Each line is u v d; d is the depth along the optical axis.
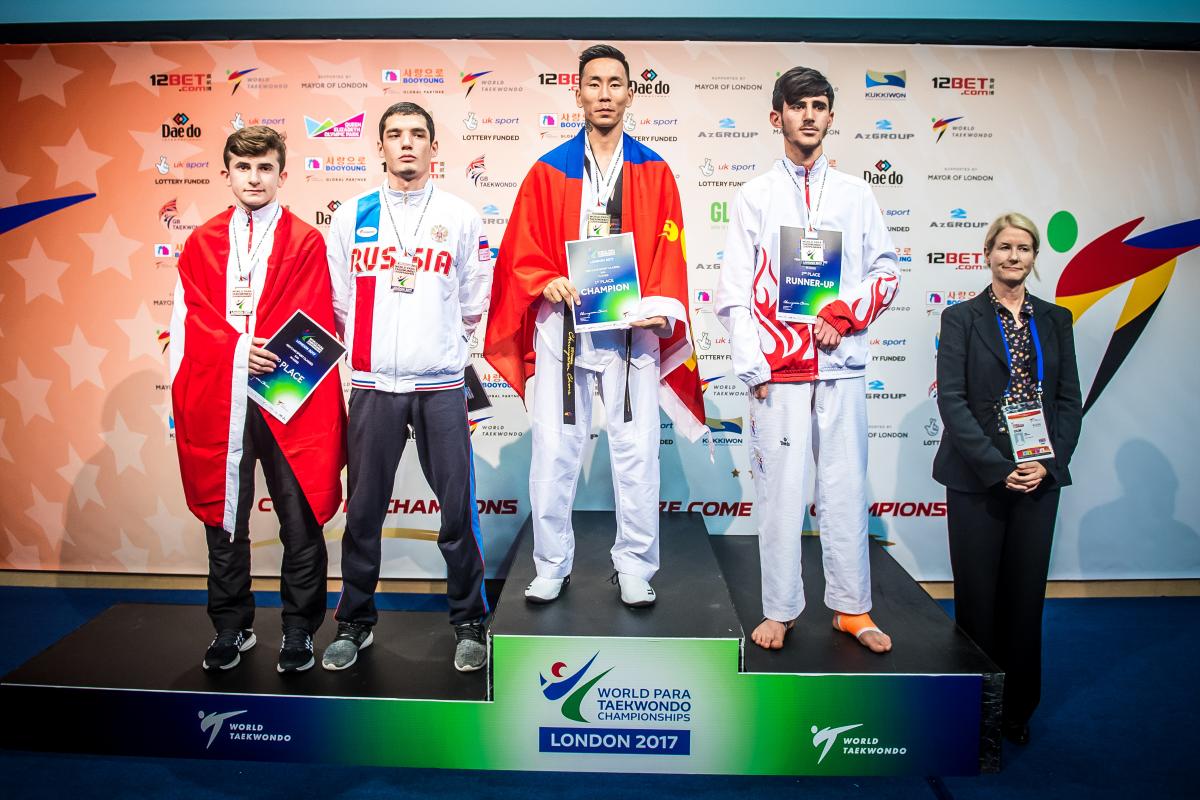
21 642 2.96
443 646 2.61
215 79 3.22
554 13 3.24
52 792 2.19
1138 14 3.24
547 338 2.39
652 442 2.41
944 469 2.51
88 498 3.43
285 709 2.31
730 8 3.25
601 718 2.28
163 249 3.30
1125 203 3.31
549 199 2.36
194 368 2.30
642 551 2.45
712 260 3.29
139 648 2.58
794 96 2.21
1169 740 2.43
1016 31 3.20
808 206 2.27
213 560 2.42
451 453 2.38
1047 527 2.36
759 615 2.62
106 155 3.26
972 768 2.26
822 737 2.26
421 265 2.31
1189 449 3.42
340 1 3.24
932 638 2.43
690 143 3.24
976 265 3.31
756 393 2.30
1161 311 3.36
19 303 3.34
